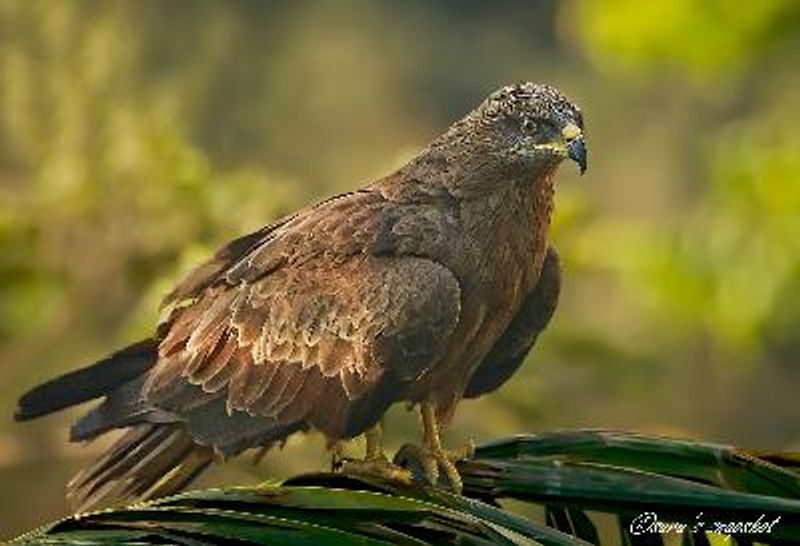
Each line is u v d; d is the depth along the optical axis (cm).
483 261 941
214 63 2047
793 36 2558
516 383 1481
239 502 756
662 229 2202
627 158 3562
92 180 1521
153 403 917
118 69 1538
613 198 3534
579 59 3675
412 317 920
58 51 1522
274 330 925
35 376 1611
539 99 953
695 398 2761
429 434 921
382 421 962
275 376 923
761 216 2181
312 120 3172
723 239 2152
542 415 1495
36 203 1540
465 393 1012
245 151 2623
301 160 2938
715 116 3509
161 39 1906
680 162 3525
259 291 930
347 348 921
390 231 934
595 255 1504
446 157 955
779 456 831
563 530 852
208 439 917
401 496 777
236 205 1527
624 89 3609
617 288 2503
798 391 2814
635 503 804
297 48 3180
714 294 2131
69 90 1520
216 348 926
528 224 958
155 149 1525
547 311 992
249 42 3092
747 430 2806
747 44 2539
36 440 1580
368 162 3028
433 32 3609
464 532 748
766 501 783
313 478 810
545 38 3709
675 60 2550
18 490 1845
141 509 748
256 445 925
